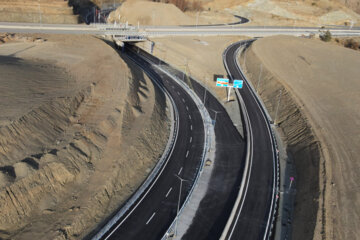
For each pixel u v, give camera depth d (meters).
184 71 85.38
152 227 37.34
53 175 37.31
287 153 53.62
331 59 93.25
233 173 47.97
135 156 45.94
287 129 59.09
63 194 37.41
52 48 72.94
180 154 51.41
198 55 95.19
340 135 52.59
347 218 36.41
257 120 62.22
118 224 37.06
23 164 35.34
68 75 58.25
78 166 40.03
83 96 51.75
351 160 46.28
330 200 38.81
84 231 35.03
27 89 47.38
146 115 55.00
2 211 32.06
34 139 39.50
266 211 40.59
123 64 66.62
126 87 57.22
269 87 74.25
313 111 60.28
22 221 33.41
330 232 34.56
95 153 43.09
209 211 40.56
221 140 56.44
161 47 98.06
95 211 37.31
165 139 54.94
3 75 48.41
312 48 103.44
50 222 34.06
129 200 40.50
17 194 33.47
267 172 47.84
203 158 50.66
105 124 47.00
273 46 101.38
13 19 96.62
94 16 135.38
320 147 48.72
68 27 94.62
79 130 44.59
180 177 46.19
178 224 38.25
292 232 38.12
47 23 99.88
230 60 94.56
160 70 84.75
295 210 41.38
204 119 62.94
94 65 64.44
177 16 126.75
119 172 42.44
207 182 45.66
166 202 41.28
